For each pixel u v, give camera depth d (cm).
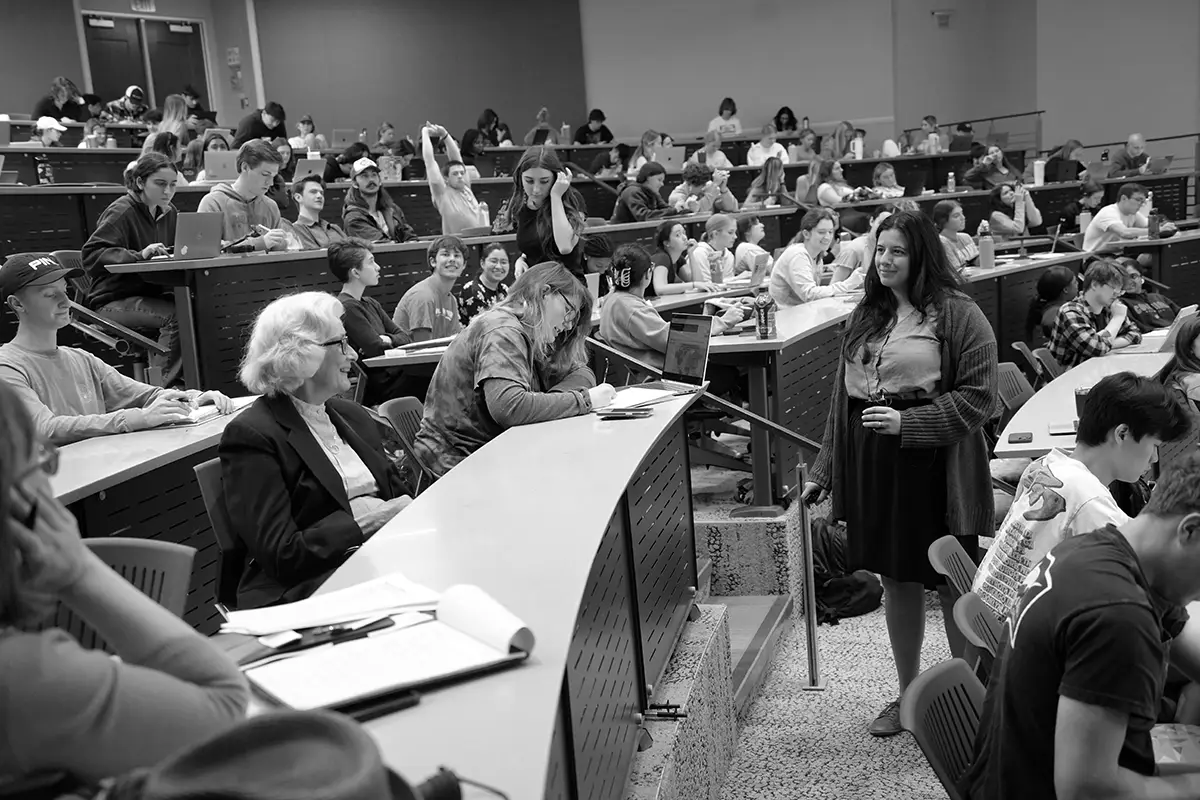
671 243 676
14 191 598
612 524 233
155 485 310
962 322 324
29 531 99
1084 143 1712
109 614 106
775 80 1708
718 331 459
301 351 248
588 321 346
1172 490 169
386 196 748
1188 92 1631
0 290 325
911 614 343
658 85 1734
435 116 1695
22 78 1393
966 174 1308
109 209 538
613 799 217
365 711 131
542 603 166
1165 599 173
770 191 1091
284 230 599
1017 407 534
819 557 447
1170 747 200
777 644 409
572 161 1362
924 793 304
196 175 876
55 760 96
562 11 1714
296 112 1655
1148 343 594
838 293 642
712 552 439
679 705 267
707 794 290
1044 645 163
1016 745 167
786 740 341
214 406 350
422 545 200
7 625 98
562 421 318
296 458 247
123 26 1514
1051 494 252
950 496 327
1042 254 891
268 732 85
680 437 332
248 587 242
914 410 320
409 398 397
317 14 1642
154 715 100
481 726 128
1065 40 1698
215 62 1639
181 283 490
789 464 450
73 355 340
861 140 1461
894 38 1653
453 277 561
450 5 1680
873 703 364
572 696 185
